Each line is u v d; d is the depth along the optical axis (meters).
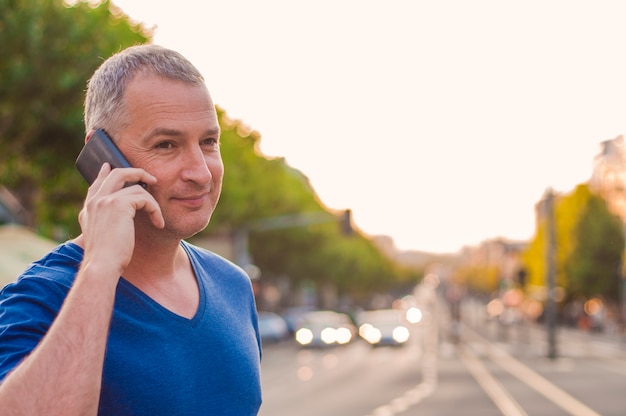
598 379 32.78
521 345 61.22
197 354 2.19
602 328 83.56
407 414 21.19
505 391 27.80
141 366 2.08
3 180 24.92
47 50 22.22
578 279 90.94
